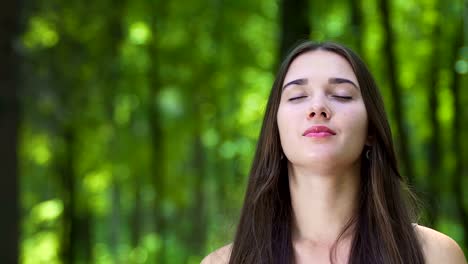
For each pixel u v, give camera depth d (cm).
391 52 1126
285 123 321
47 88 1347
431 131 1306
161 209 1698
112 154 1538
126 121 1537
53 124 1455
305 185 323
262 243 329
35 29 1292
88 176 1545
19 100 879
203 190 1962
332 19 1231
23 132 1434
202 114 1575
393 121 1173
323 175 318
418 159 1467
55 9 1294
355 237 320
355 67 322
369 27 1274
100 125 1430
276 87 332
